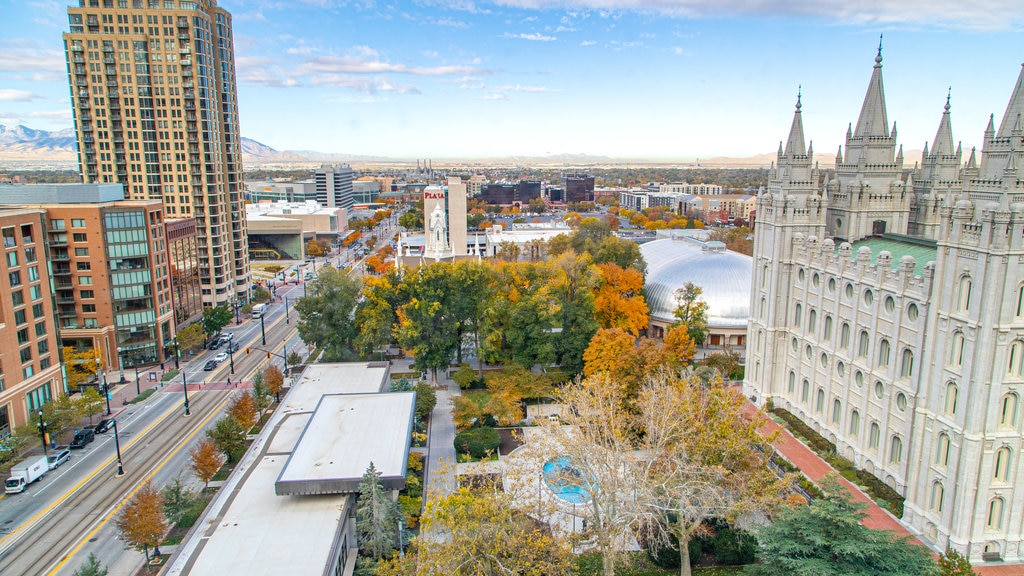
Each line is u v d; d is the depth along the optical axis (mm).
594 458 54625
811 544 45219
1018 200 61312
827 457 74938
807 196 88438
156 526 57031
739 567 57438
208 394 104750
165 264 126000
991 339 52969
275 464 69188
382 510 57844
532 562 47969
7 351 86188
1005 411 54938
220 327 136875
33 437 80062
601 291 125062
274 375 99750
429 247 173125
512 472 57906
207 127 151125
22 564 59125
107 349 116125
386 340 113500
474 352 116188
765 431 83000
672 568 57375
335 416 78250
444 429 89562
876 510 64500
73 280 114125
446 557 45594
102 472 77438
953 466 56375
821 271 79875
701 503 56031
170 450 83625
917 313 62406
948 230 57312
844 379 75250
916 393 61906
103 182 149625
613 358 86875
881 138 85375
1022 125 61344
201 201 154500
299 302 115500
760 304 93625
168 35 145125
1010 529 56625
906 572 41719
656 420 60062
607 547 51969
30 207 101000
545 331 105500
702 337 115750
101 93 145625
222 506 60625
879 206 86188
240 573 49875
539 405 91938
